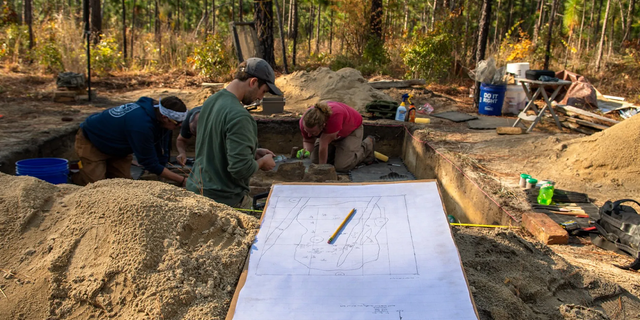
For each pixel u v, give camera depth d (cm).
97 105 934
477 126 811
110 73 1320
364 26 1538
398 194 210
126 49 1625
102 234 174
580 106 932
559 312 190
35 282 165
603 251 319
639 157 476
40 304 160
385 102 893
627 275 270
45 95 984
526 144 634
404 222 192
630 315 204
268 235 189
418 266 167
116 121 439
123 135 443
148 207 178
